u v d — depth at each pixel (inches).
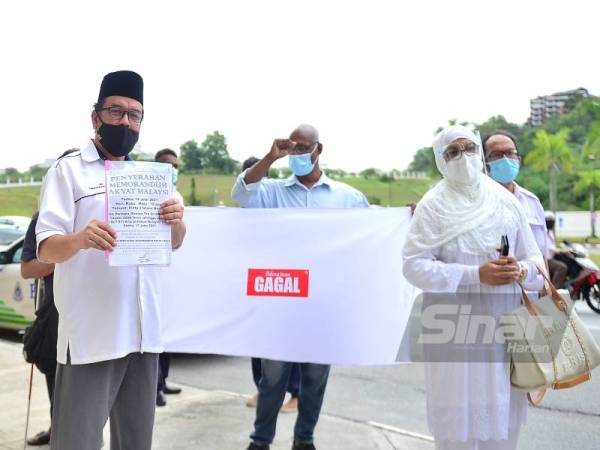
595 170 1937.7
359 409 204.5
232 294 167.9
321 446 163.5
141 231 94.0
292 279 165.3
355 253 164.1
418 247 110.0
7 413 186.7
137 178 94.2
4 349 287.9
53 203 94.2
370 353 161.6
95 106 100.2
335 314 163.0
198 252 169.9
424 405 209.2
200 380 247.1
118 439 104.3
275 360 157.5
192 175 2391.7
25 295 298.4
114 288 96.7
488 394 104.7
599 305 402.3
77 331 94.7
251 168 159.3
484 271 102.0
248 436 169.9
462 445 106.3
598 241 1585.9
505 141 147.8
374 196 2541.8
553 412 200.2
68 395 95.3
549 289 109.1
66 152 121.2
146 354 102.5
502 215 109.9
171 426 177.6
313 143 161.3
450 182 110.9
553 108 4242.1
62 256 89.8
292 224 166.7
